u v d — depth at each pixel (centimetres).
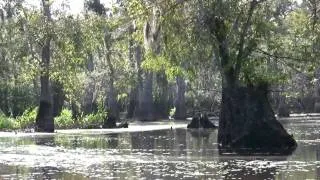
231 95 2528
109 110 5009
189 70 2738
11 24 4406
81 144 2814
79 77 5625
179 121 6425
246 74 2538
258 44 2612
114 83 6216
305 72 2766
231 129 2525
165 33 2578
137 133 3831
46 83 4222
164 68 2859
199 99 7812
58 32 4122
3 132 4125
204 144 2741
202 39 2492
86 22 4272
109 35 4838
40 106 4197
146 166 1811
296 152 2247
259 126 2469
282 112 7600
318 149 2358
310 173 1597
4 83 5875
